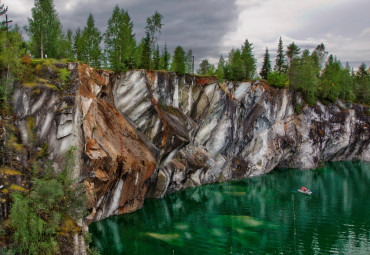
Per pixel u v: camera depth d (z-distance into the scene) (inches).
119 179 1530.5
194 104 2544.3
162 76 2191.2
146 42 2369.6
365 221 1627.7
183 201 2023.9
